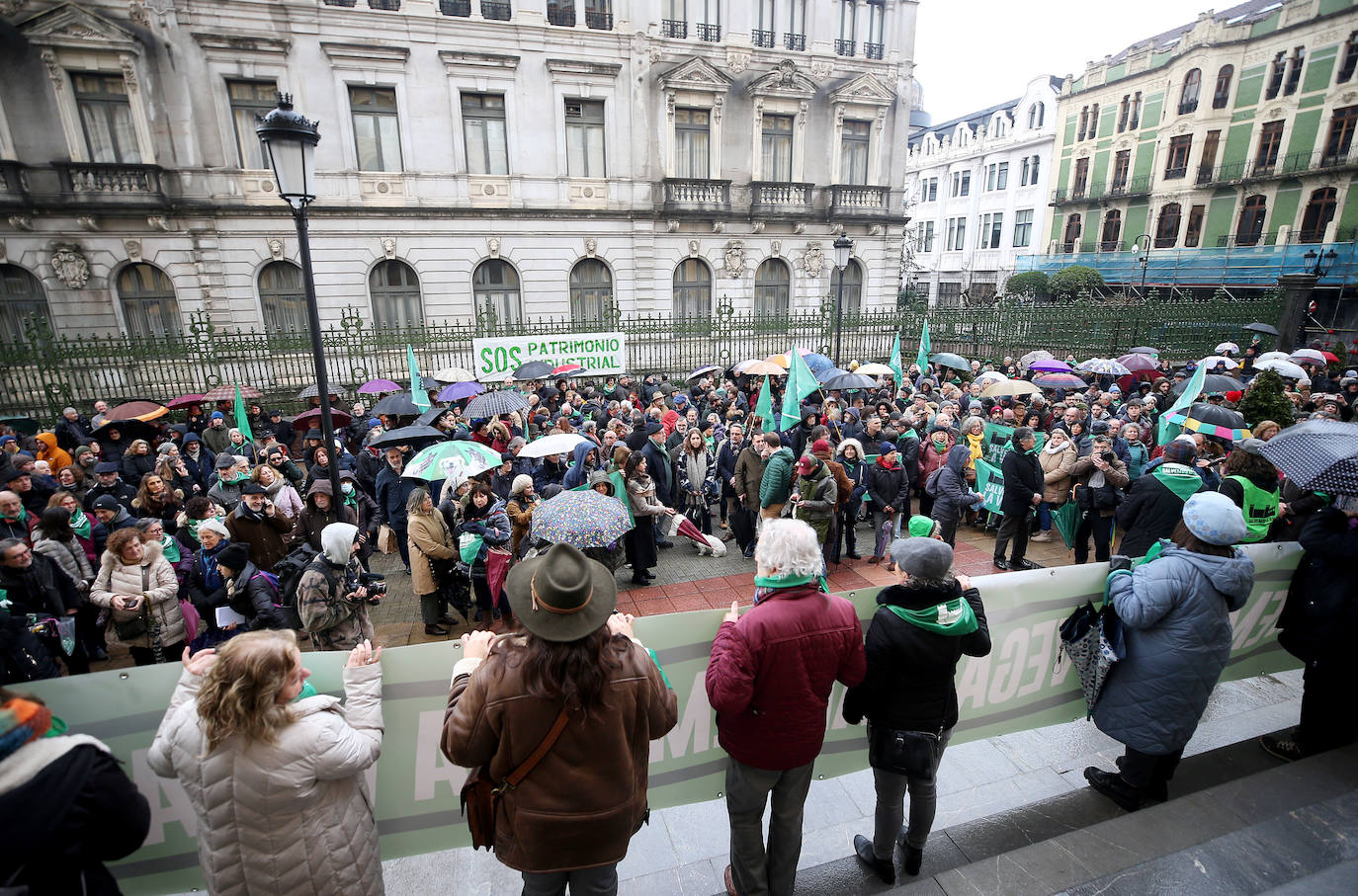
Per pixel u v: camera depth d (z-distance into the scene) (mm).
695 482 8977
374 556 8844
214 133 16688
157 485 6867
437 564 6312
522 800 1986
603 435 9703
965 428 8781
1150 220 35312
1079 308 20672
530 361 14742
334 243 17984
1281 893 2410
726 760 3398
